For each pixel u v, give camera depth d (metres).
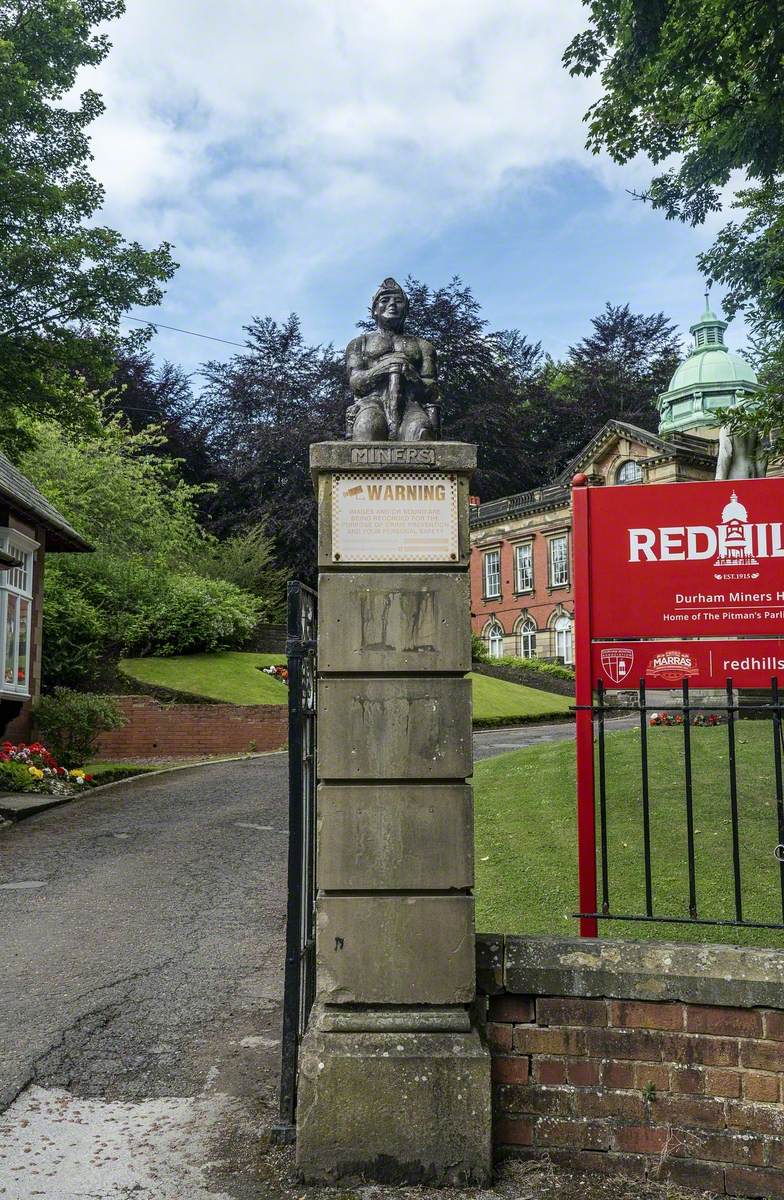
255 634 29.16
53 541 19.89
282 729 21.19
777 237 18.25
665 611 4.18
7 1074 4.54
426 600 3.89
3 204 15.51
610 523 4.28
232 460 45.19
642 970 3.67
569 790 9.38
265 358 49.59
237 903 7.81
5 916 7.46
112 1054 4.79
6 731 16.81
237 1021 5.25
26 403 17.11
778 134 14.82
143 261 16.12
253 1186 3.56
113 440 30.12
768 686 4.06
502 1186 3.55
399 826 3.79
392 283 4.87
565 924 6.06
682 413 47.59
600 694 4.18
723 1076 3.57
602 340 59.88
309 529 42.06
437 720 3.84
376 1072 3.62
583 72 15.59
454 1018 3.70
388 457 3.94
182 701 22.00
